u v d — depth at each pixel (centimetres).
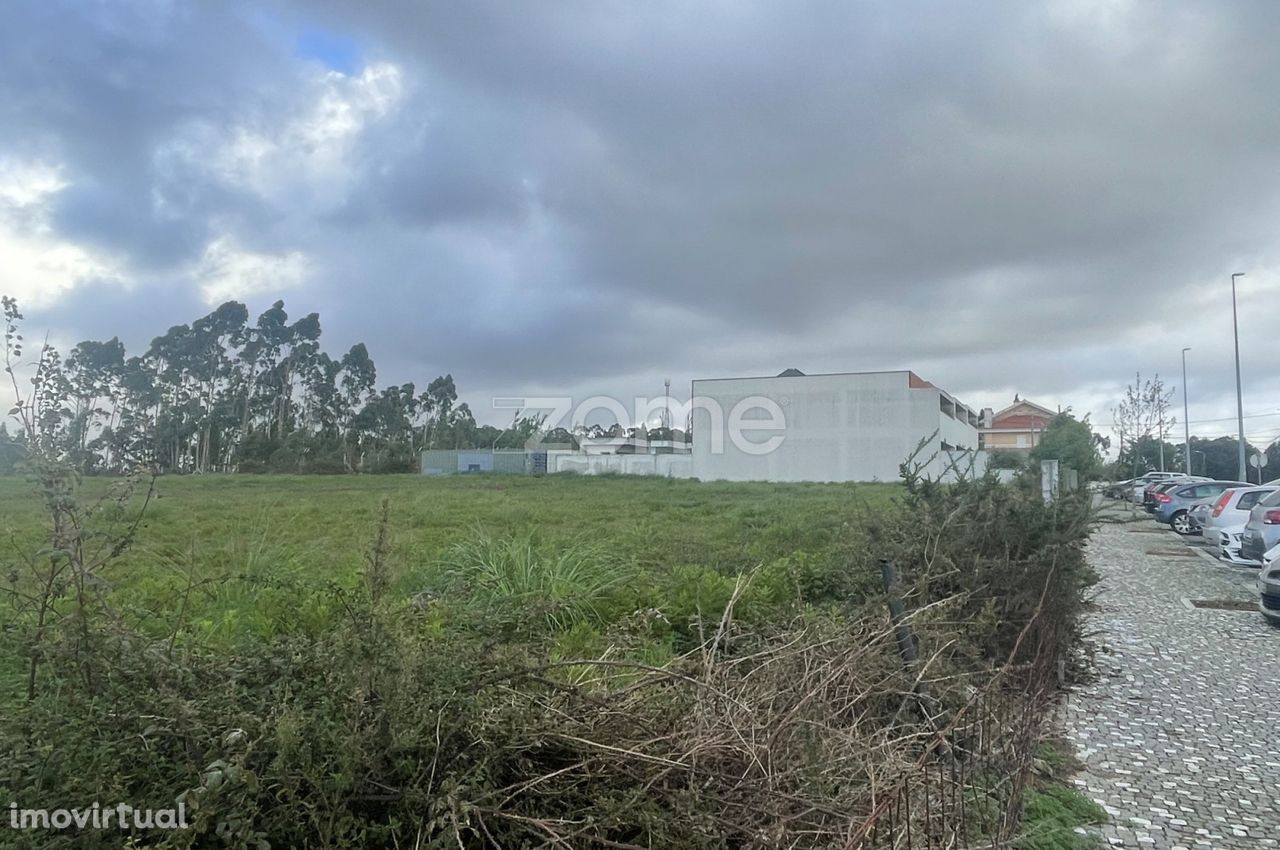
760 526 1516
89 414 369
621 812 293
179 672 310
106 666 296
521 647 377
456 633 478
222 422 5766
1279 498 1352
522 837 295
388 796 286
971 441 6725
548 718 322
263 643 381
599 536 1333
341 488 3291
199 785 267
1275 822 443
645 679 363
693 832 294
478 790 289
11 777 262
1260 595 1028
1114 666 786
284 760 270
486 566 807
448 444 7319
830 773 338
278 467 5453
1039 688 512
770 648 425
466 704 303
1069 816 439
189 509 1852
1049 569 656
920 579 582
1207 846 414
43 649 296
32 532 412
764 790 315
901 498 787
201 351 5831
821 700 377
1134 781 499
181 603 580
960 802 360
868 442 5281
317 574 830
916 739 396
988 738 407
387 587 376
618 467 5703
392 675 293
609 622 693
